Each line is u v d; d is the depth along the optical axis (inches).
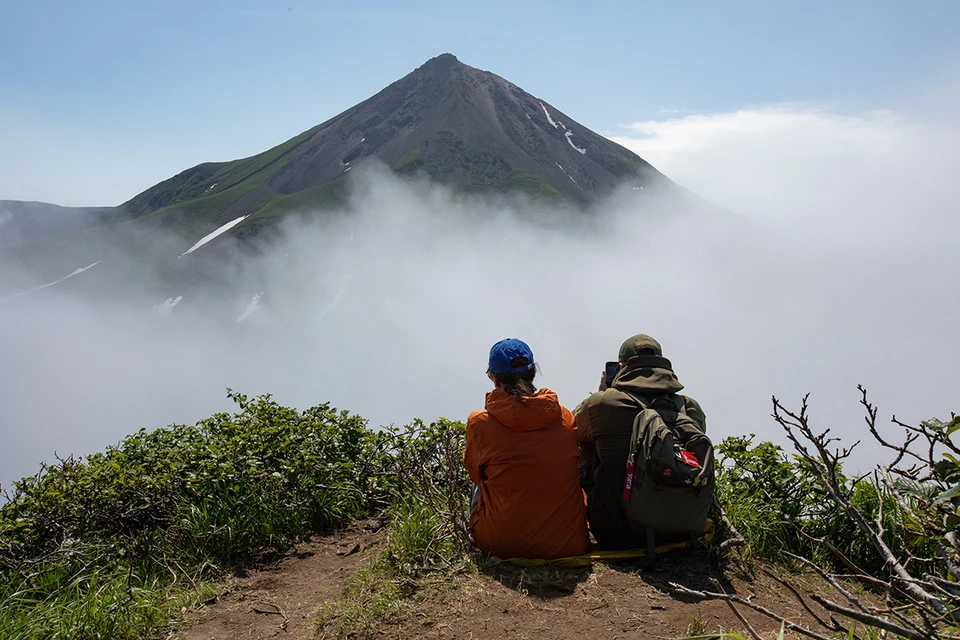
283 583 191.3
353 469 249.9
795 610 163.0
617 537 184.9
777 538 200.4
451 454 226.2
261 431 247.0
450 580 169.3
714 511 191.2
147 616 168.6
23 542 204.4
